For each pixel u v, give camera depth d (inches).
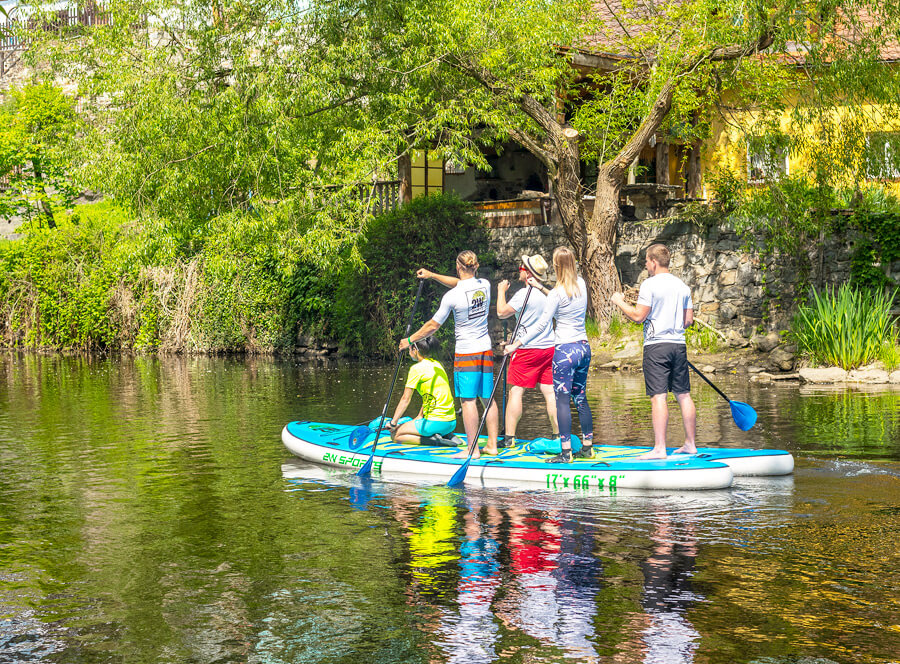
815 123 725.3
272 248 708.7
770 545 222.4
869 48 633.6
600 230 703.7
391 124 673.0
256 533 239.1
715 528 238.4
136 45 695.1
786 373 609.0
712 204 708.0
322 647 165.8
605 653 161.8
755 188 690.8
